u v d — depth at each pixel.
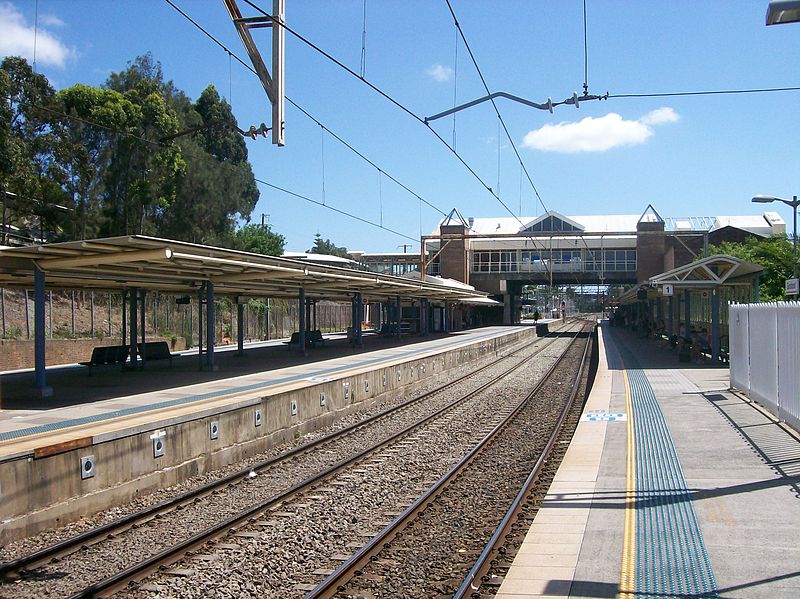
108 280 19.62
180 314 38.78
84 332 32.03
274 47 10.03
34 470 8.95
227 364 25.03
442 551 7.86
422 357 27.25
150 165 38.91
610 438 12.21
